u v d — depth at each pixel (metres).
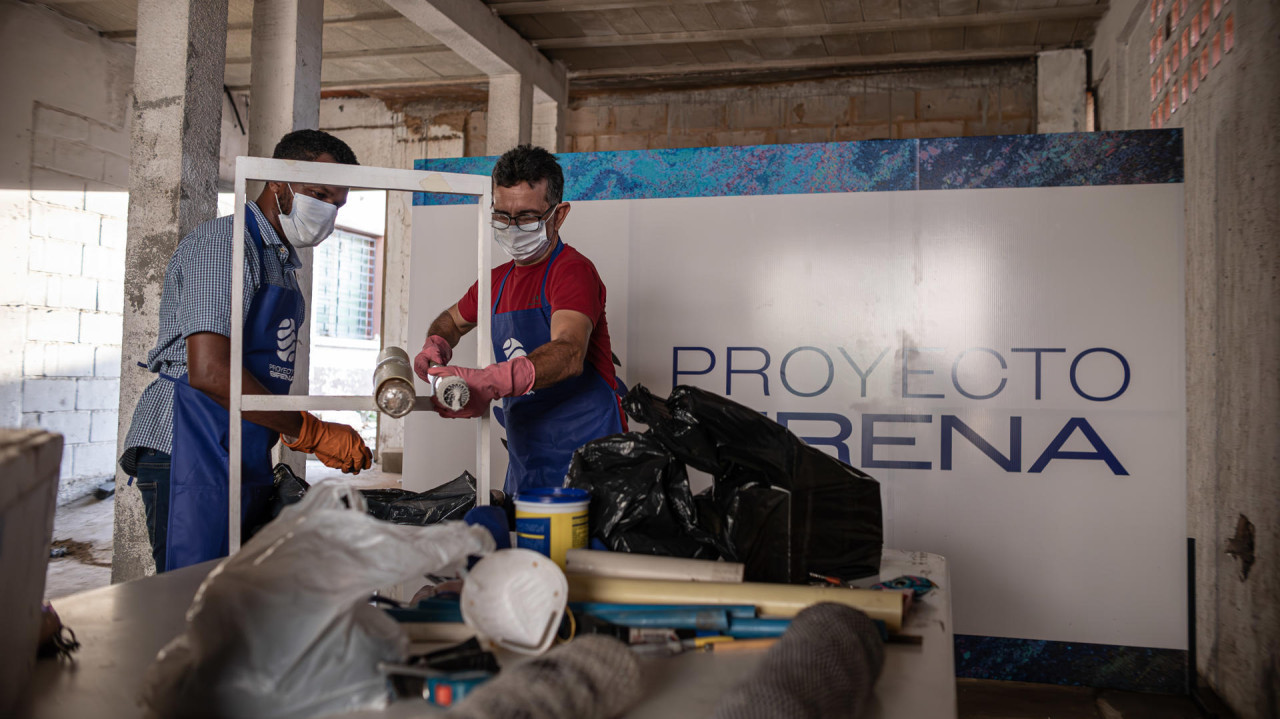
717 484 1.20
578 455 1.18
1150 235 2.73
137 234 3.08
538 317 1.90
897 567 1.29
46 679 0.74
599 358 1.93
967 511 2.83
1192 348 2.87
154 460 1.63
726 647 0.85
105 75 5.93
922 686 0.78
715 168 3.09
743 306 3.05
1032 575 2.77
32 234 5.50
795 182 3.02
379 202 10.23
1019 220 2.83
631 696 0.66
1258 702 2.29
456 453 3.23
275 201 1.62
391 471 7.02
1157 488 2.69
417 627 0.82
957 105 5.89
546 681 0.59
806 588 0.93
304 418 1.49
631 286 3.14
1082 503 2.74
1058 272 2.79
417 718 0.66
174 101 3.07
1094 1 4.80
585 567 0.98
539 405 1.92
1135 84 4.11
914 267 2.91
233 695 0.65
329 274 9.68
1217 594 2.61
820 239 3.00
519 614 0.79
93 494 5.83
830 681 0.64
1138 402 2.71
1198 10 2.91
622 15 5.21
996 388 2.83
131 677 0.75
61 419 5.70
